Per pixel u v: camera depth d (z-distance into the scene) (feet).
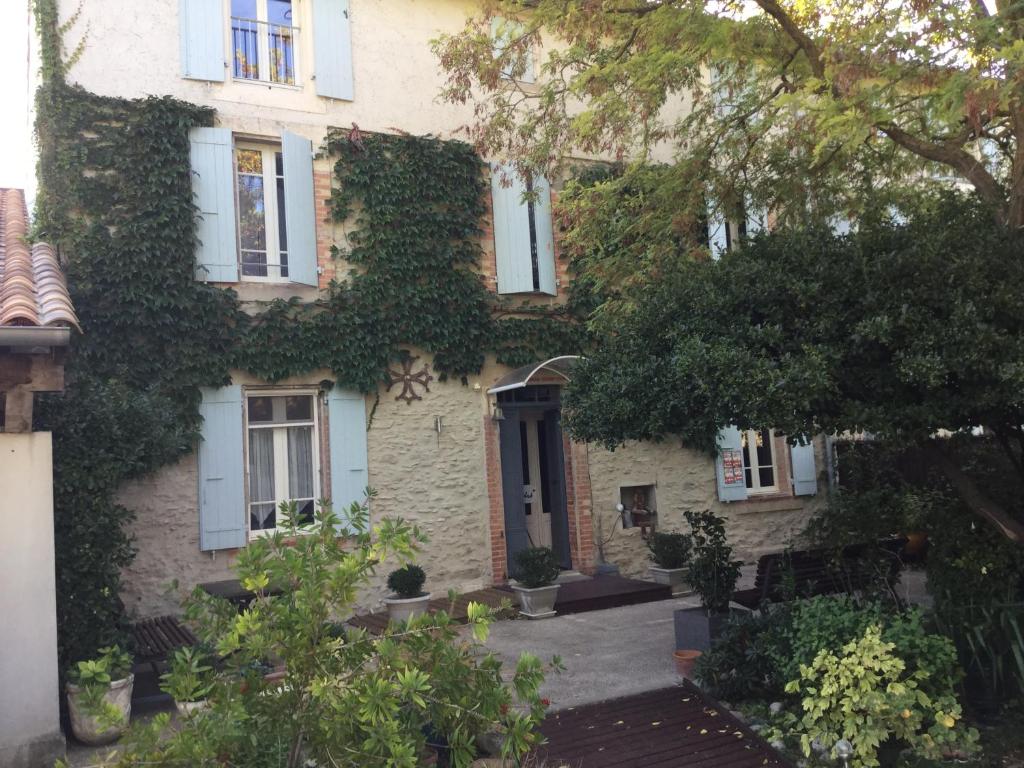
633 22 27.58
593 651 26.20
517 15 32.12
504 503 36.37
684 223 29.37
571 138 29.73
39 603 18.99
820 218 29.09
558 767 17.42
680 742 18.72
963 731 17.37
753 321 19.62
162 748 10.41
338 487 32.37
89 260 28.71
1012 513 22.45
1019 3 20.21
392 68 35.65
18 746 18.38
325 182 33.65
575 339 37.40
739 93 30.42
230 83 32.45
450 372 35.06
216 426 30.42
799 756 17.70
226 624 11.99
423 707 10.58
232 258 31.22
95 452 22.02
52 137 28.99
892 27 22.29
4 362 19.24
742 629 20.92
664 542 35.06
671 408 19.15
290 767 11.11
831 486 42.73
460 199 35.70
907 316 17.17
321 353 32.30
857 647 17.37
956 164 24.00
